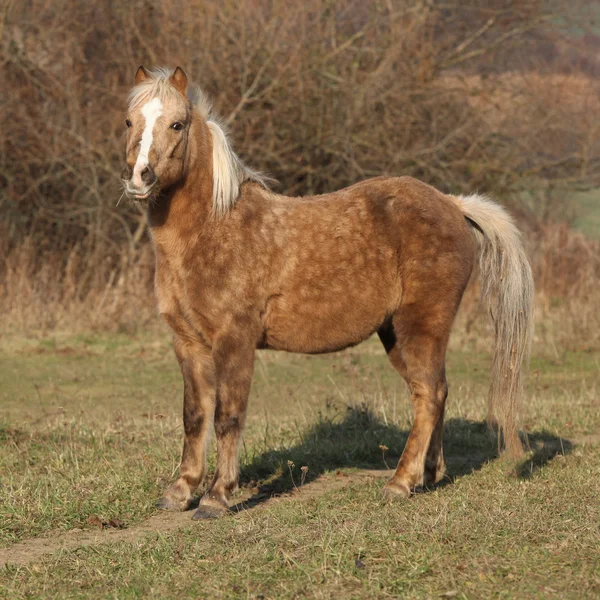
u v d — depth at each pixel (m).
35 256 22.22
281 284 7.84
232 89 23.45
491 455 9.70
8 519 7.37
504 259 8.46
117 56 24.06
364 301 8.09
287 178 24.38
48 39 23.45
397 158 23.30
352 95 23.44
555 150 25.91
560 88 25.86
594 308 19.14
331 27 24.25
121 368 15.93
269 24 23.23
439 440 8.31
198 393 7.94
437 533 6.27
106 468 8.94
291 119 23.50
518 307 8.38
